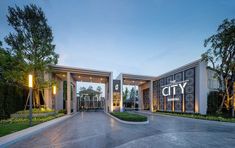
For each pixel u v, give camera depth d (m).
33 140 8.53
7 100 18.64
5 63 18.11
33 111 19.41
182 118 21.09
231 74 22.11
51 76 26.89
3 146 7.25
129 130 11.72
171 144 7.90
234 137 9.66
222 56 21.45
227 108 22.19
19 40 19.98
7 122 14.34
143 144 7.84
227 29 20.55
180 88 27.75
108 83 33.50
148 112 34.00
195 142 8.36
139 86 43.75
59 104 32.28
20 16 20.28
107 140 8.59
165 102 32.59
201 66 23.67
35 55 20.53
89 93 44.62
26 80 19.83
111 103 31.27
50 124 13.60
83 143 7.93
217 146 7.66
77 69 28.70
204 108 23.17
